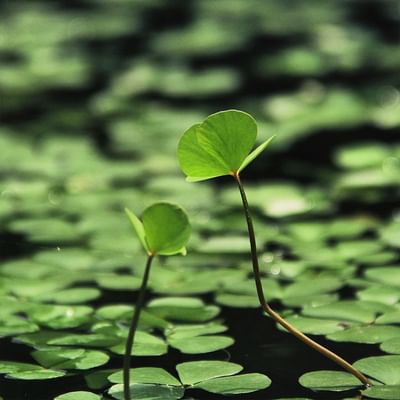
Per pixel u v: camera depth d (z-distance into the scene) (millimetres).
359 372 859
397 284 950
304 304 935
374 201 1097
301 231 1037
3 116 1409
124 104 1456
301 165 1215
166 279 972
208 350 889
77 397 849
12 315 927
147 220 809
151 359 885
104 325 917
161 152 1225
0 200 1092
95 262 995
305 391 855
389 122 1293
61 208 1078
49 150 1236
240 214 1069
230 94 1519
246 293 951
